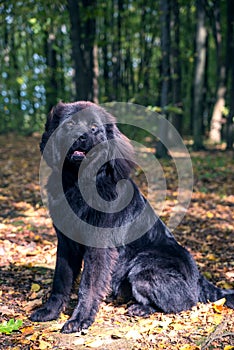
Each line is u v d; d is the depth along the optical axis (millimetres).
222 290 4535
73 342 3678
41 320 4172
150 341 3695
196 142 17062
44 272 5543
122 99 19359
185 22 22625
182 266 4430
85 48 13820
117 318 4254
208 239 7176
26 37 21141
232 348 3484
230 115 16781
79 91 11742
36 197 9617
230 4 17422
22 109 21844
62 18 13148
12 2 11023
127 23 18703
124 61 22766
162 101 14422
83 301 4074
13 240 6691
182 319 4141
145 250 4500
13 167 13047
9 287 5031
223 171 12922
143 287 4324
